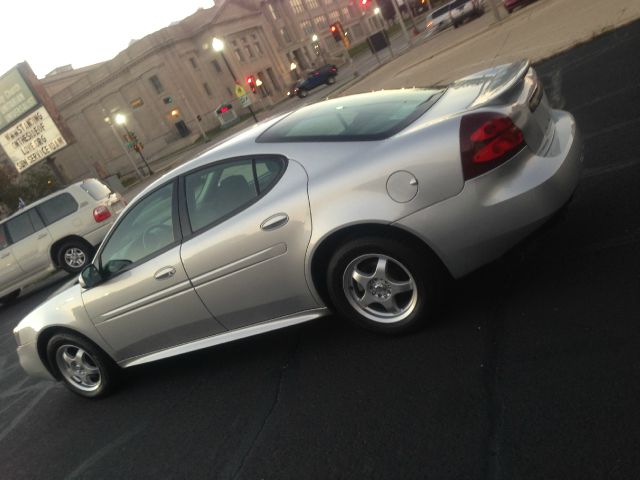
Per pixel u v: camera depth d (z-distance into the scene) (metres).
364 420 2.91
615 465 2.06
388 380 3.13
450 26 35.78
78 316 4.36
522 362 2.79
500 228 2.89
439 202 2.93
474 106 3.00
